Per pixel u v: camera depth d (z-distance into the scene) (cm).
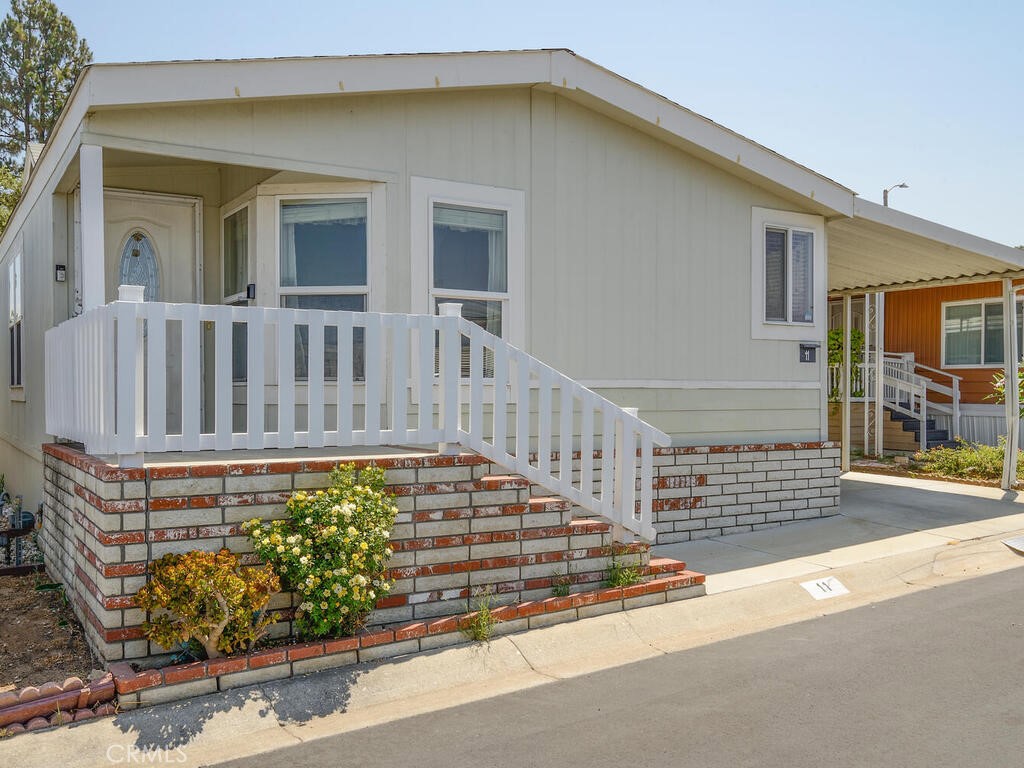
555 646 556
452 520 565
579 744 414
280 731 438
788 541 866
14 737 404
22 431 972
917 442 1673
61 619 580
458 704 474
